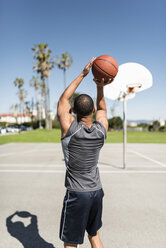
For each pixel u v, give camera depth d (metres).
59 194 4.92
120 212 3.89
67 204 1.79
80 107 1.75
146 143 19.50
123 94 6.86
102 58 2.03
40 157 10.52
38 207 4.12
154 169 7.81
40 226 3.33
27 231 3.17
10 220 3.54
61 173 7.12
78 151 1.72
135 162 9.27
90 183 1.77
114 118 58.16
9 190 5.23
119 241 2.91
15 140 22.11
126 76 6.46
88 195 1.75
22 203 4.34
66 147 1.76
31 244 2.83
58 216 3.70
